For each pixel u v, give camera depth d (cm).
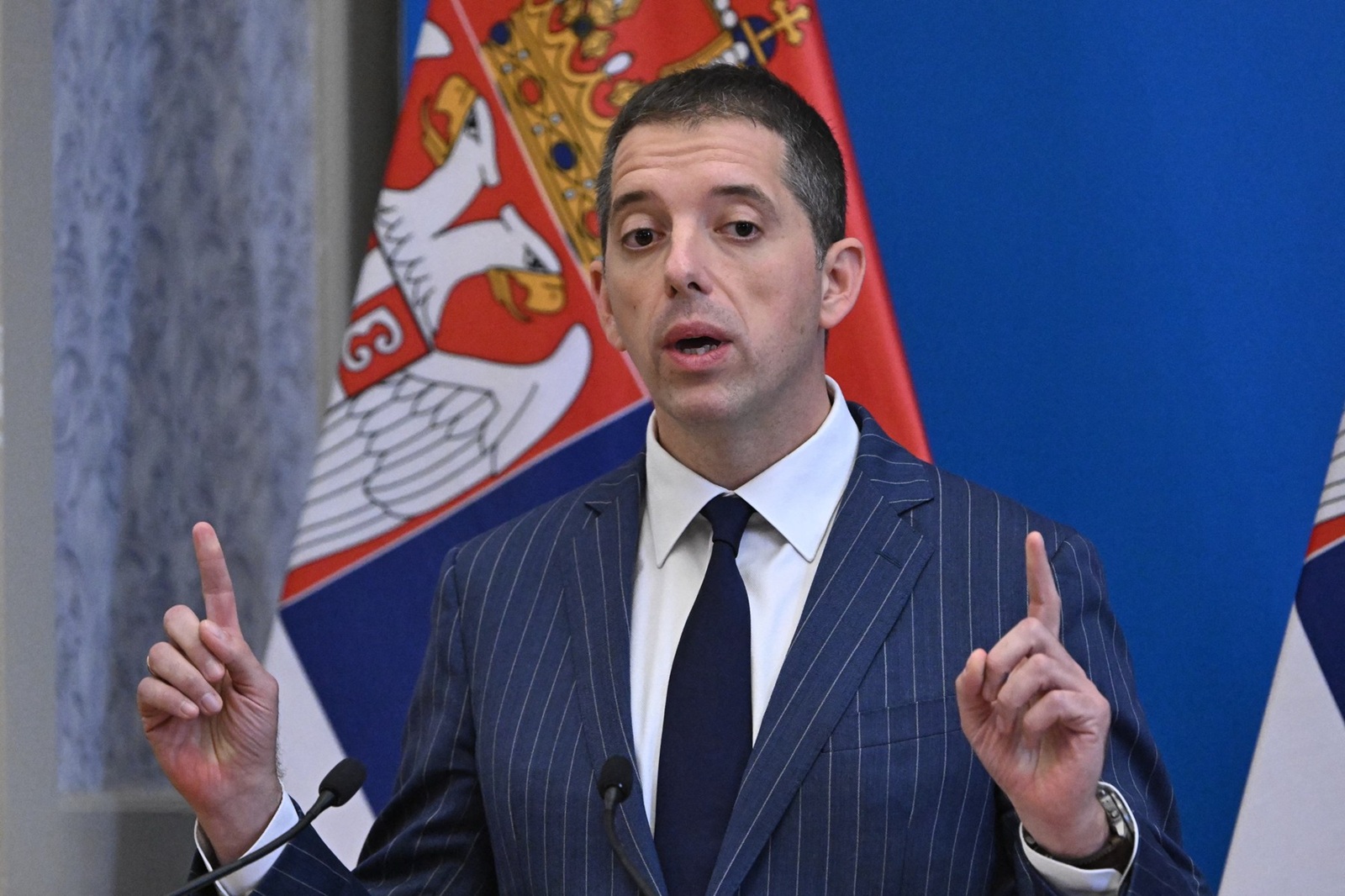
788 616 499
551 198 774
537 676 502
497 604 528
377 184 951
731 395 493
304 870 459
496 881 516
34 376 855
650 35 780
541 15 789
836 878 441
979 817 457
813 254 512
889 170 830
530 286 771
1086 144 803
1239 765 744
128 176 915
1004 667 401
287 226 933
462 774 515
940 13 830
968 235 816
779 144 509
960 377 811
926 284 820
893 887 441
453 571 550
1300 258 765
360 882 495
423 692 534
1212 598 759
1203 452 770
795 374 507
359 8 947
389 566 757
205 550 460
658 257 503
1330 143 766
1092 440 788
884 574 489
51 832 837
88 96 896
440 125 789
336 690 749
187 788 458
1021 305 805
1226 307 775
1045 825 410
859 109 837
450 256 778
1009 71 817
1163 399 779
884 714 459
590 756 475
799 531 511
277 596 908
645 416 761
